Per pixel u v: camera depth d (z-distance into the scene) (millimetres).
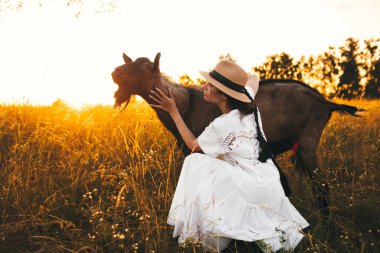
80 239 3031
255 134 3064
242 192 2854
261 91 4180
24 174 3957
